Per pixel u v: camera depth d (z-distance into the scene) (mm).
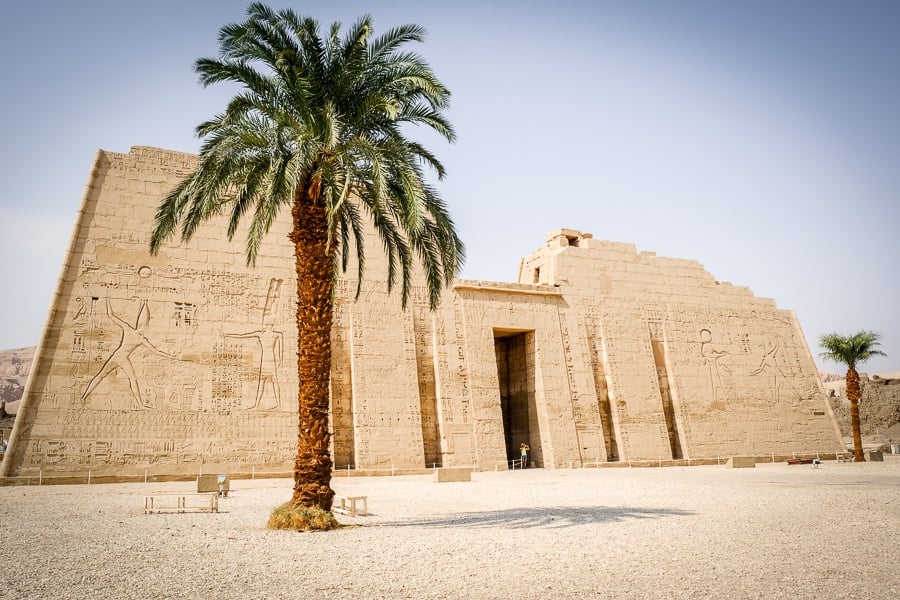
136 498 19516
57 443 24859
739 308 43125
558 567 8953
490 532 12195
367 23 14641
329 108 13500
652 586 7848
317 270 14227
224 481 19734
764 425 41031
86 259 27016
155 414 26641
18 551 10266
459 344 33938
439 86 14281
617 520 13742
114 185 28312
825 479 24922
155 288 27922
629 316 39312
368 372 30984
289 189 13172
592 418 36094
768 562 9273
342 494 20438
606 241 40438
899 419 59062
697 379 40000
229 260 29672
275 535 12008
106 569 8852
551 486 22844
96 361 26172
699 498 18141
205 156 14039
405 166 14164
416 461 30750
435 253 17141
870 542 10945
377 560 9500
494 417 33656
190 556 9844
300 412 13695
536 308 36719
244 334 29078
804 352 44281
